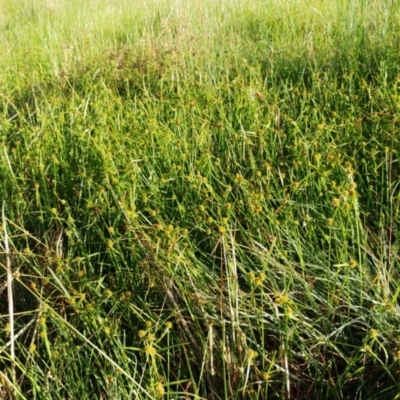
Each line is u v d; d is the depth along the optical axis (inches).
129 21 231.9
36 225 100.3
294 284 81.0
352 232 81.8
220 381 70.6
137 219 90.5
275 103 123.9
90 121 125.5
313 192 96.0
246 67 157.2
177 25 186.5
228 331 74.4
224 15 199.2
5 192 105.8
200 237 92.7
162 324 74.6
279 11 205.6
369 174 98.8
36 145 117.7
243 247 89.7
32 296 85.2
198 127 119.8
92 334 71.0
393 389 67.1
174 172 102.8
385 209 93.0
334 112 114.8
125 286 82.7
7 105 149.1
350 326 75.8
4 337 78.8
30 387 73.4
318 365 71.8
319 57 156.9
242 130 110.0
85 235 91.5
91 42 195.9
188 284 78.7
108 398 66.9
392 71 140.0
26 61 196.5
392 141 99.4
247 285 83.7
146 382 69.5
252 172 106.2
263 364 67.8
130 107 137.9
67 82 166.9
